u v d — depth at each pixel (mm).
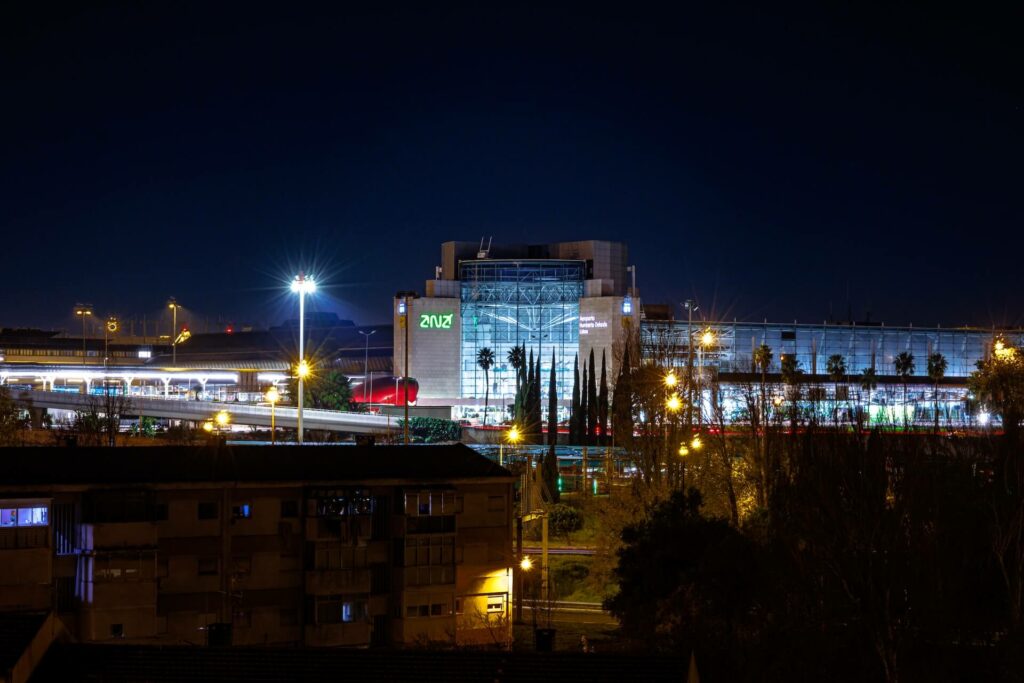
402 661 49000
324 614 68500
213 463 70250
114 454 70688
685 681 48219
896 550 67188
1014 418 75875
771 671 64625
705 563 67938
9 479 64438
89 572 64438
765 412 86625
